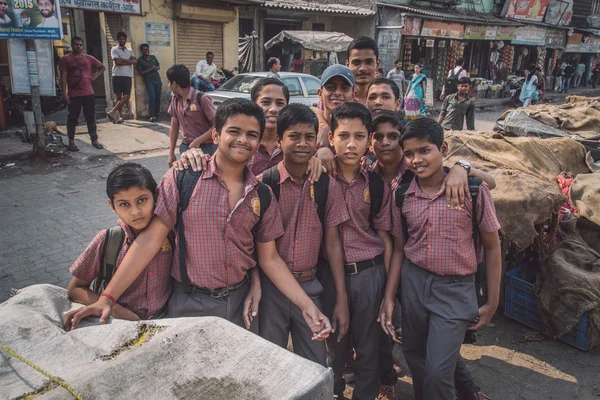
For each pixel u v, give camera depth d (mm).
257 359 1375
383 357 2723
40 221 5312
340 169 2486
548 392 2877
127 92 10203
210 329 1506
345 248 2449
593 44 26391
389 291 2465
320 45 13312
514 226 3270
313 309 2068
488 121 14656
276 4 13625
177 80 4863
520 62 22328
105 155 8109
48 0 6883
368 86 3367
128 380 1277
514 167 3881
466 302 2262
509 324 3609
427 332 2434
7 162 7461
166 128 10203
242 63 14289
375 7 15867
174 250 2100
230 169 1999
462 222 2213
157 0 10891
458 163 2316
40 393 1242
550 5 22266
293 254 2309
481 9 20047
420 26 16234
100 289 2133
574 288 3146
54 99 11180
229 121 1913
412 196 2350
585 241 3803
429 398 2219
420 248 2312
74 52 7887
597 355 3221
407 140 2213
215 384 1284
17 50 7191
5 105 9203
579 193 3859
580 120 5559
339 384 2691
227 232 1977
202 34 11977
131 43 10672
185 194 1967
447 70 18750
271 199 2090
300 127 2172
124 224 2008
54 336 1511
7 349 1426
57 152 7914
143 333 1552
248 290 2238
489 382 2967
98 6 9359
